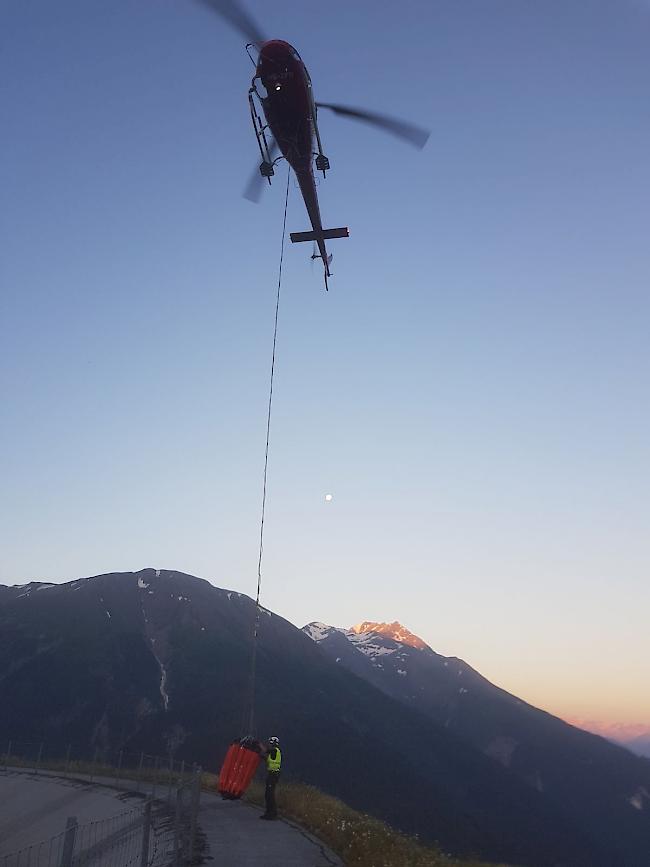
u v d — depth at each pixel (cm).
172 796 2934
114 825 2552
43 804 3350
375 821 2419
